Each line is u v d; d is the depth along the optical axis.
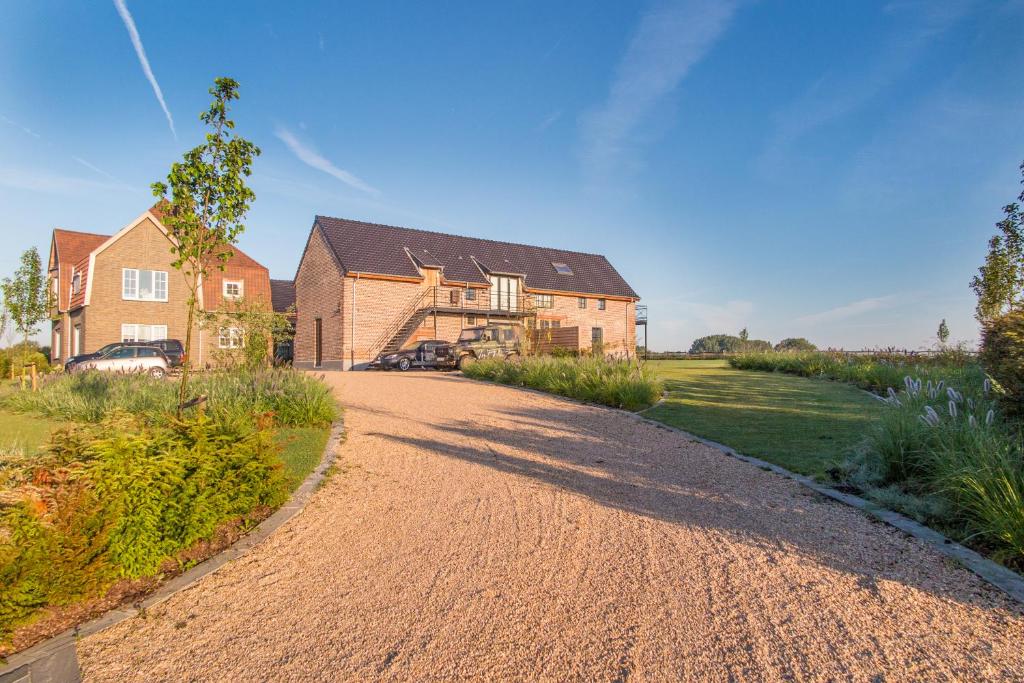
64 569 3.30
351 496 5.68
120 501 3.67
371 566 4.08
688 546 4.22
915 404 7.03
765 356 21.75
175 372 19.98
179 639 3.19
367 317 26.89
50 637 3.25
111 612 3.51
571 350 24.47
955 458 4.79
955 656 2.77
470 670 2.80
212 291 28.12
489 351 23.53
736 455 6.87
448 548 4.37
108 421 4.50
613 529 4.63
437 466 6.80
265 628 3.29
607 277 38.44
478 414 10.58
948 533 4.21
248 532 4.75
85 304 24.23
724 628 3.10
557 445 7.87
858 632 3.01
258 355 12.93
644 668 2.77
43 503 3.43
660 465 6.62
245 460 4.85
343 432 8.78
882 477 5.43
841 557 3.91
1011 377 6.32
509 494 5.66
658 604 3.39
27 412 11.67
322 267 28.75
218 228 6.55
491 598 3.55
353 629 3.24
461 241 33.47
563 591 3.60
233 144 6.53
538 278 34.03
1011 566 3.65
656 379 13.61
